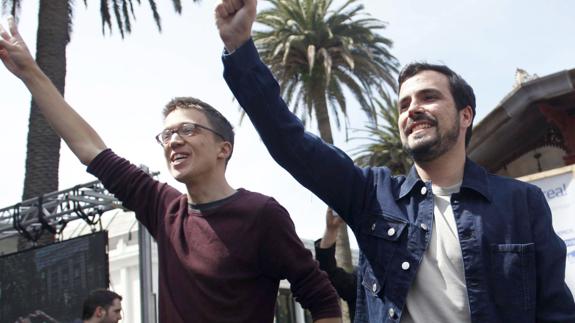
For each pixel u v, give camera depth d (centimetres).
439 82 212
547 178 416
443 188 211
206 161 244
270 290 239
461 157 213
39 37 1181
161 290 239
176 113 250
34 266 838
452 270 197
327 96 2000
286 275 239
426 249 201
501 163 698
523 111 574
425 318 195
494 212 200
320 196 217
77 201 815
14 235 959
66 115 271
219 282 226
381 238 208
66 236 1372
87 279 790
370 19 1964
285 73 1959
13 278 852
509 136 627
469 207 202
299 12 1911
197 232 237
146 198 265
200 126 247
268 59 1941
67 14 1221
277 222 236
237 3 201
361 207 218
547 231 203
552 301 197
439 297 195
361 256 223
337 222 358
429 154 207
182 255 236
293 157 205
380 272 207
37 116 1102
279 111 202
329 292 242
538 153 665
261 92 199
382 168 225
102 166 266
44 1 1198
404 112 217
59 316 799
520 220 201
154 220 261
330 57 1886
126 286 1596
